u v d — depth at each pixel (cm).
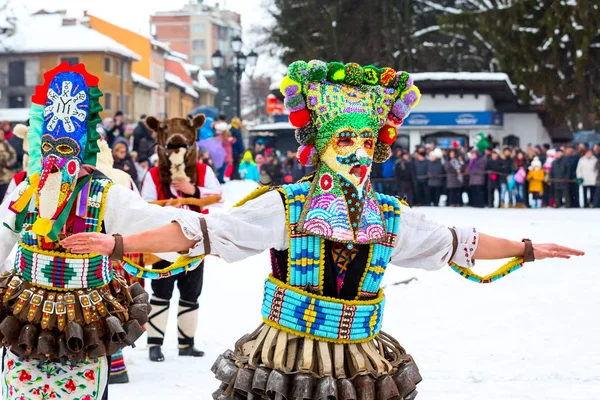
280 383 399
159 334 771
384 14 4109
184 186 812
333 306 414
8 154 1700
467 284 1077
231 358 424
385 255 427
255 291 1102
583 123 3741
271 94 3831
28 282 489
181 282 786
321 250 416
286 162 2798
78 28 6103
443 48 4291
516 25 3706
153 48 7394
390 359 438
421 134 3275
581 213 2178
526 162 2523
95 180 490
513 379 686
